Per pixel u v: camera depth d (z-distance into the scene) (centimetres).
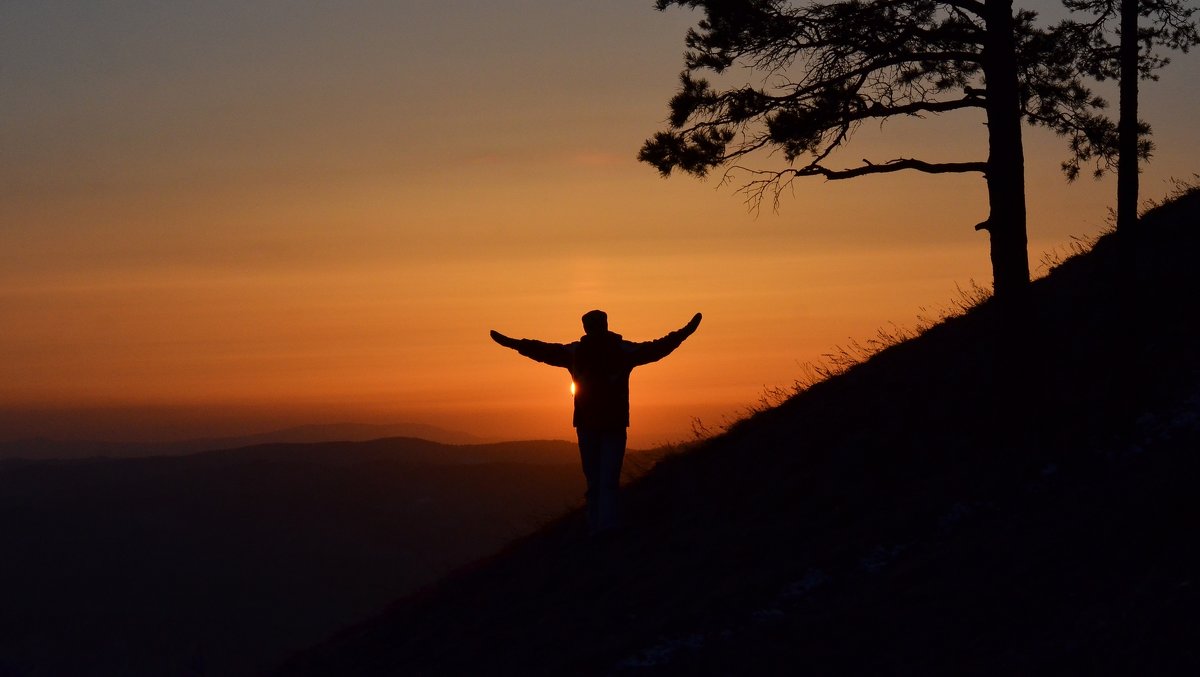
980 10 1212
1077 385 1162
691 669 798
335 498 15025
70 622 11188
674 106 1331
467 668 1019
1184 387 1016
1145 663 546
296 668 1399
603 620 1000
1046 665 593
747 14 1270
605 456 1279
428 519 14000
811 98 1284
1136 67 1029
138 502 15188
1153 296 1264
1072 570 713
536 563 1339
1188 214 1523
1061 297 1457
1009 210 1173
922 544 924
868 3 1284
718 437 1574
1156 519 723
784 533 1084
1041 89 1467
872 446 1235
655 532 1251
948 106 1231
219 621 11275
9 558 13188
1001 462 1048
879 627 750
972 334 1488
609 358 1260
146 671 9962
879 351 1688
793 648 765
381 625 1451
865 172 1250
